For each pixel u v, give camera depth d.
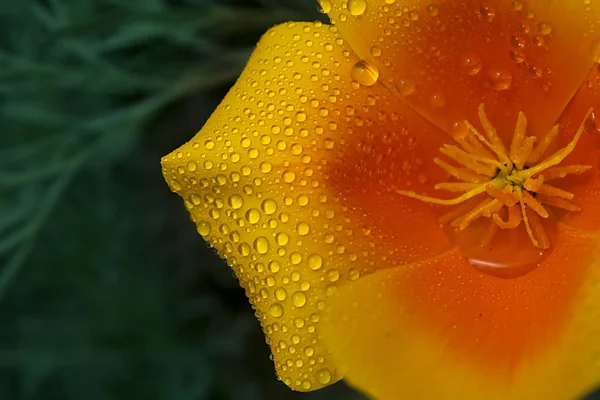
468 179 0.14
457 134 0.14
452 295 0.13
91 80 0.19
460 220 0.14
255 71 0.14
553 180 0.14
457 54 0.14
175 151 0.14
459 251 0.14
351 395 0.19
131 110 0.18
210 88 0.19
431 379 0.13
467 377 0.13
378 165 0.14
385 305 0.13
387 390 0.13
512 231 0.14
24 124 0.19
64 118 0.19
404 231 0.14
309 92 0.14
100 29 0.17
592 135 0.14
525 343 0.13
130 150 0.19
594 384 0.12
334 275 0.13
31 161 0.19
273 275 0.13
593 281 0.12
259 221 0.14
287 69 0.14
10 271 0.18
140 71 0.18
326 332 0.13
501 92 0.14
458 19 0.14
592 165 0.14
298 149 0.14
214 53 0.18
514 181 0.14
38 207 0.19
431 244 0.14
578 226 0.14
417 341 0.13
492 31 0.14
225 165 0.14
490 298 0.13
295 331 0.13
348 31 0.14
